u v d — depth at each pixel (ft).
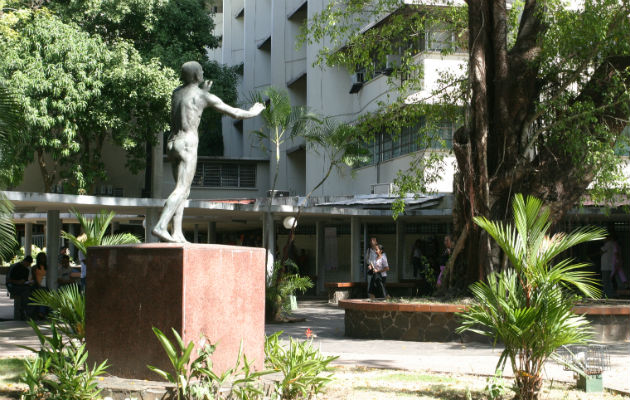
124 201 57.06
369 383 27.81
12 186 74.28
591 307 41.93
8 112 36.63
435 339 41.50
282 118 59.52
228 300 22.45
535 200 23.84
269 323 52.75
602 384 26.13
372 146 91.40
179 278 21.09
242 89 140.05
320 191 103.91
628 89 46.44
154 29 84.74
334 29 54.90
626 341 41.81
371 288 63.57
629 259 74.49
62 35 70.90
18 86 66.49
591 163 45.44
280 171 121.70
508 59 46.85
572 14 45.16
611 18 44.57
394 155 84.43
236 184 122.52
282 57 119.55
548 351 22.89
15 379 27.61
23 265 53.52
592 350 33.50
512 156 45.85
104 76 72.74
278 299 53.62
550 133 47.57
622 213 65.31
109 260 22.47
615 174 47.21
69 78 70.23
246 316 23.20
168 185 113.29
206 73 100.53
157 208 58.85
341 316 58.80
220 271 22.22
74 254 105.40
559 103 46.16
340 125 61.00
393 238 91.20
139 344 21.65
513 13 56.18
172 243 22.21
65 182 83.10
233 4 151.74
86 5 80.18
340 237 96.43
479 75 44.60
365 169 93.30
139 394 20.35
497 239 23.95
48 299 27.14
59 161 81.05
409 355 35.94
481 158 44.21
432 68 75.46
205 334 21.56
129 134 76.48
